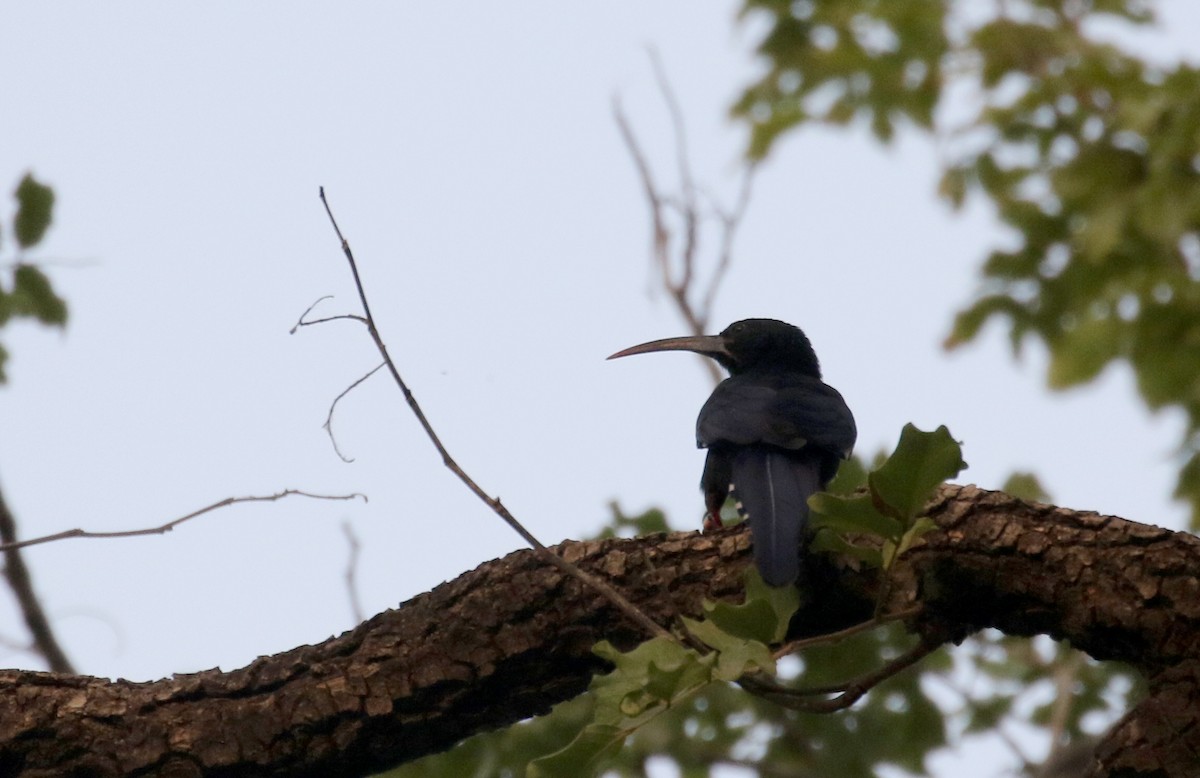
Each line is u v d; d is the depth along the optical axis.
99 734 9.47
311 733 9.49
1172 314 18.36
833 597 9.58
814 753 17.06
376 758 9.68
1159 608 8.84
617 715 8.05
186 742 9.46
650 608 9.50
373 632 9.71
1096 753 8.92
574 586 9.53
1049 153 19.80
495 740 15.57
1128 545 9.02
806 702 9.12
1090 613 8.99
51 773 9.40
